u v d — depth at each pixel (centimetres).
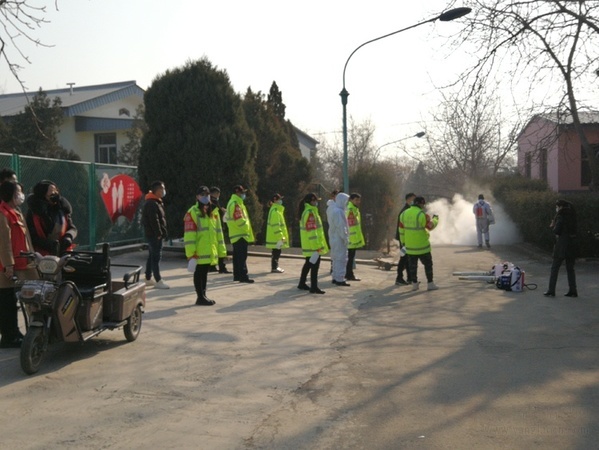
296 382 717
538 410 619
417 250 1435
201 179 1870
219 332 960
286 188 2691
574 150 3141
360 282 1587
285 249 2261
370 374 749
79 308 765
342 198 1502
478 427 574
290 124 3584
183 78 1912
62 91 3528
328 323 1047
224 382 713
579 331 988
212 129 1881
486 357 826
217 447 530
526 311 1167
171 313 1098
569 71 1741
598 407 628
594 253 2000
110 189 1847
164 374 741
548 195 2245
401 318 1098
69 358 802
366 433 561
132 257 1897
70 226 905
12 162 1462
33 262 812
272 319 1067
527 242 2641
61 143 2994
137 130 2730
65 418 596
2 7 1005
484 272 1766
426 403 641
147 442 540
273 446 532
